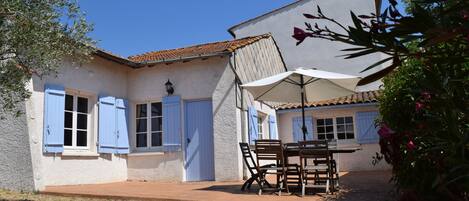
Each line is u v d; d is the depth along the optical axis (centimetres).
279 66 1563
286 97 1073
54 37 552
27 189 805
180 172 1110
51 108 919
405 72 494
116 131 1130
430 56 182
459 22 153
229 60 1105
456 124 230
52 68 608
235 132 1071
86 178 1016
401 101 483
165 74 1171
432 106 230
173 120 1137
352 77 832
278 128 1543
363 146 1429
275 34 1881
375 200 665
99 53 1010
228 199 703
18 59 543
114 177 1115
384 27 164
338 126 1499
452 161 248
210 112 1120
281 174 809
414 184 416
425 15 152
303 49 1825
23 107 820
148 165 1153
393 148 251
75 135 1016
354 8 1748
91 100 1076
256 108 1264
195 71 1141
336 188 820
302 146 776
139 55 1480
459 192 274
